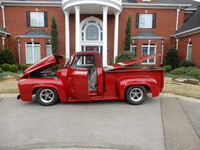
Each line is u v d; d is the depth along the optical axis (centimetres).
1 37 1428
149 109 478
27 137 318
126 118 411
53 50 1392
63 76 495
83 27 1594
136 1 1672
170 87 777
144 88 511
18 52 1551
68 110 468
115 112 453
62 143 298
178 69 1188
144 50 1520
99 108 487
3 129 351
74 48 1594
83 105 516
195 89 741
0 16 1516
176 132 342
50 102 507
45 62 506
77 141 304
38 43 1475
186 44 1403
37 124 375
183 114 440
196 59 1255
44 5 1523
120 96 500
